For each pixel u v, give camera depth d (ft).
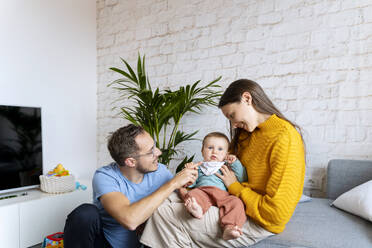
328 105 6.86
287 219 3.84
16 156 7.80
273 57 7.50
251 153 4.41
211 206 4.29
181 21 8.94
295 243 3.98
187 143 8.81
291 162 3.80
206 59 8.50
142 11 9.70
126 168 4.65
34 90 8.72
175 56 9.05
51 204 7.64
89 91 10.48
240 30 7.97
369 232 4.34
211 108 8.42
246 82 4.33
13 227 6.81
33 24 8.70
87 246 4.59
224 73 8.20
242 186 4.26
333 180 6.42
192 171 4.44
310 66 7.06
